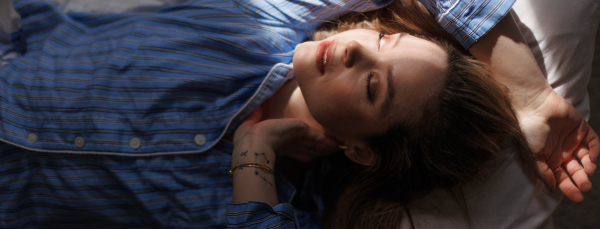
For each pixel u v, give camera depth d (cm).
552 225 118
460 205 111
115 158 99
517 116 105
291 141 107
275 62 110
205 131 102
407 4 112
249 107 105
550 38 112
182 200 103
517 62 102
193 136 101
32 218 108
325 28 121
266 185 97
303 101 109
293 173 119
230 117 104
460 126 98
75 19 108
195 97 102
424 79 94
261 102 106
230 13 111
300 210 116
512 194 112
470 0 101
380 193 115
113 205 105
